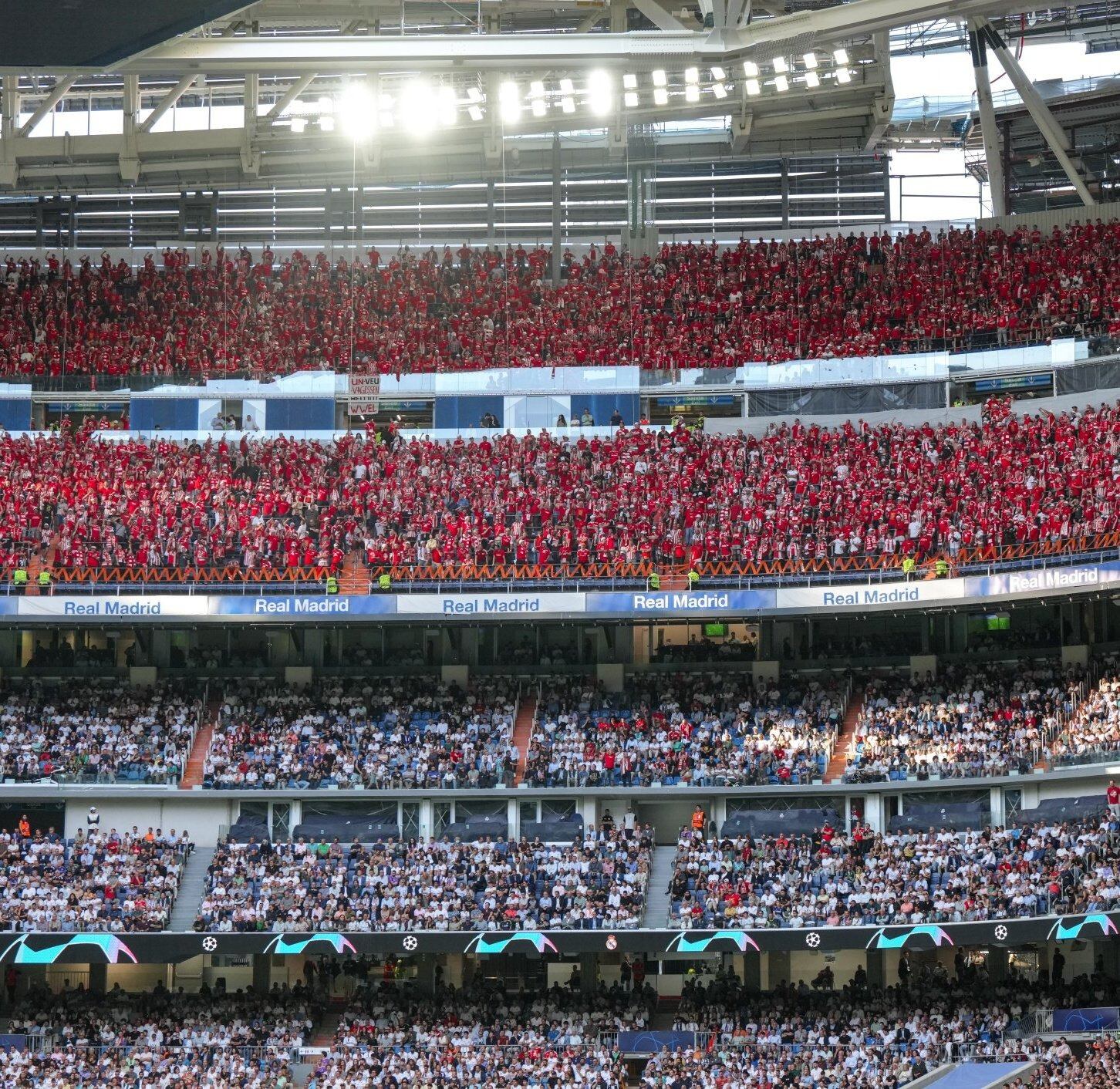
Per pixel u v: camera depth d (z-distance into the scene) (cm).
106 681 6206
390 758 5772
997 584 5488
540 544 5997
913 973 5312
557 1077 4744
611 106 6906
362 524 6291
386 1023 5109
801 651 6106
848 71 6969
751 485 6275
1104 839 4862
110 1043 5047
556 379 7031
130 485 6494
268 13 6962
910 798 5516
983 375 6700
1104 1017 4519
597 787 5619
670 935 5050
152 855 5553
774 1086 4594
